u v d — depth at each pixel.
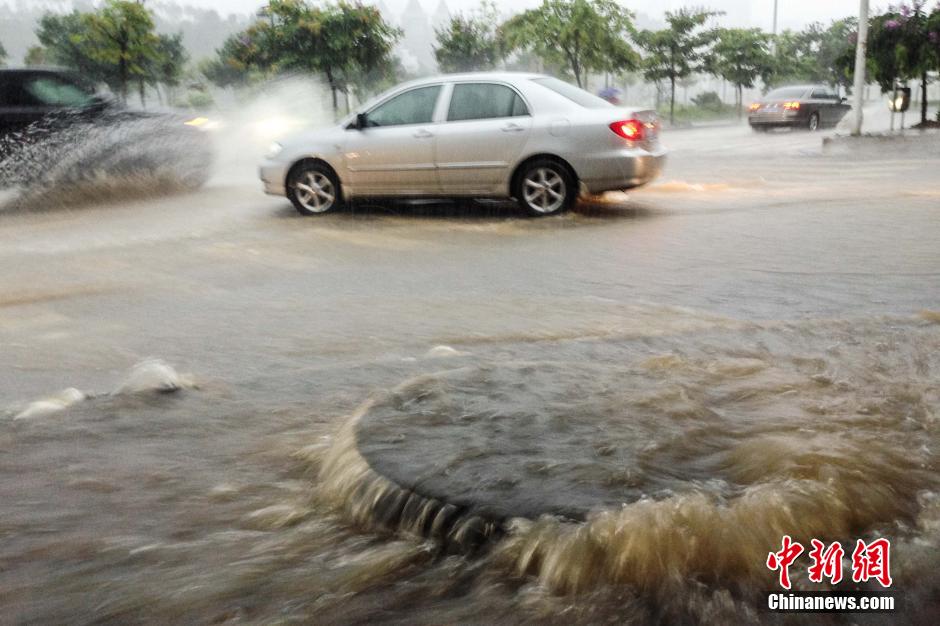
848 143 17.30
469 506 1.95
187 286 5.49
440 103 8.70
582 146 8.17
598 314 4.39
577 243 6.82
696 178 11.45
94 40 23.34
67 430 2.75
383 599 1.73
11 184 10.22
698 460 2.19
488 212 8.80
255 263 6.29
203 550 1.95
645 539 1.79
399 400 2.66
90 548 1.97
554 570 1.77
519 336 3.96
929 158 13.76
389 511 2.03
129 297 5.19
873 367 3.16
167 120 11.02
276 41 25.09
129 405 2.99
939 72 21.81
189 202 10.22
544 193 8.36
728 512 1.87
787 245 6.35
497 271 5.79
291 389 3.16
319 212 9.05
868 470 2.10
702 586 1.71
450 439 2.32
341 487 2.17
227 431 2.72
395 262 6.23
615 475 2.09
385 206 9.46
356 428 2.42
